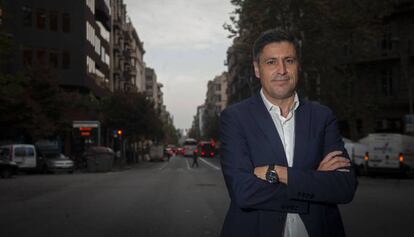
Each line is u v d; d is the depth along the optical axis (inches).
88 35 1957.4
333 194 81.0
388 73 1569.9
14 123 1425.9
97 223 395.5
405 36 1518.2
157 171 1441.9
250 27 1229.7
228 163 88.6
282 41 92.8
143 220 410.3
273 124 89.6
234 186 83.9
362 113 1355.8
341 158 85.9
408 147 1066.7
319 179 80.7
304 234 83.4
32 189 753.6
